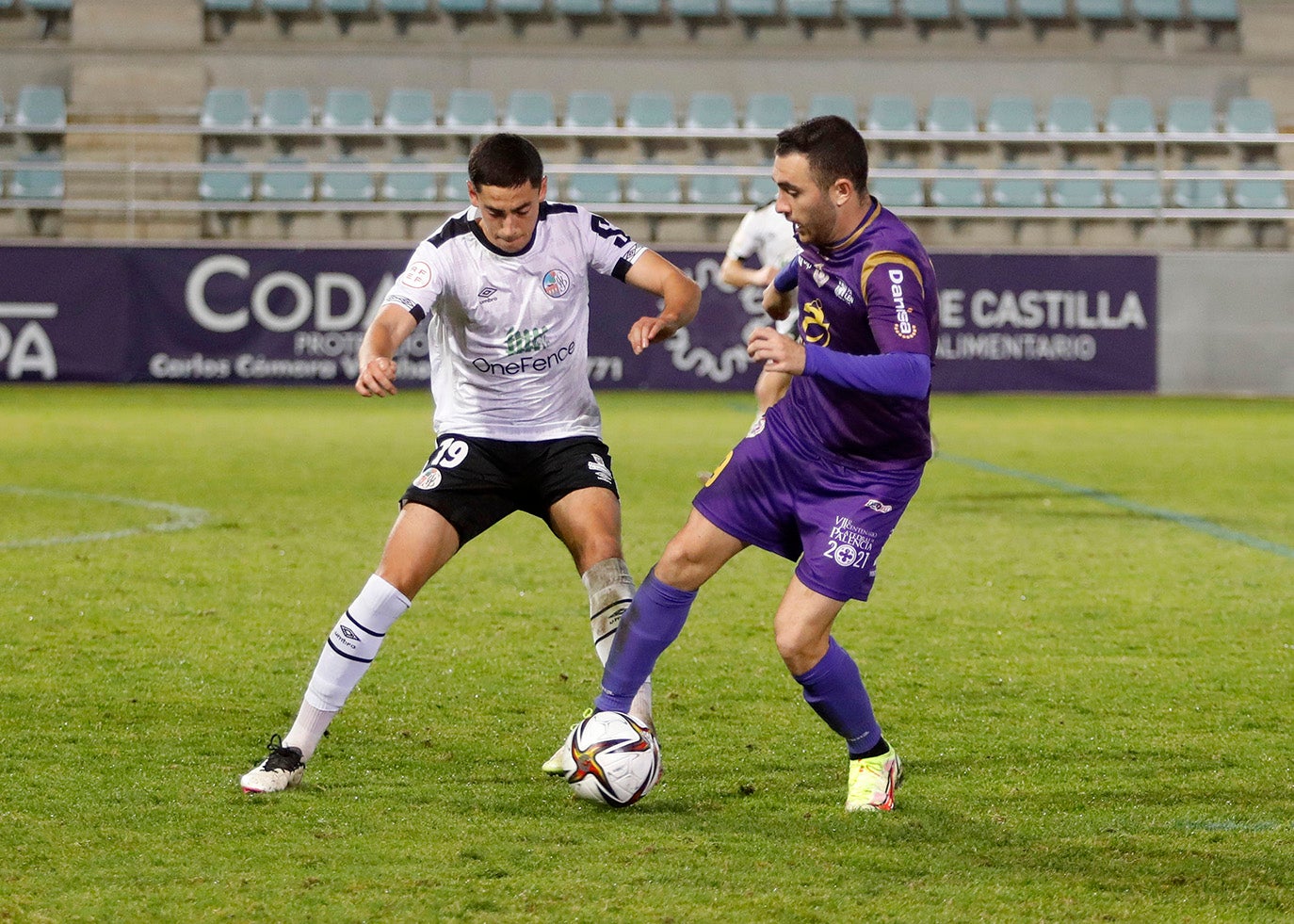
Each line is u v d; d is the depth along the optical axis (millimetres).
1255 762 13914
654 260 13742
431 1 78062
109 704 15680
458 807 12164
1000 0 79438
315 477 36656
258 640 19000
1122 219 72812
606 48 77375
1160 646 19203
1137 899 10188
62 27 75938
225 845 11086
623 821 11844
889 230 11602
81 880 10305
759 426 12469
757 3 78812
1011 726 15250
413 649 18531
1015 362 67875
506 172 12531
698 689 16641
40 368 64812
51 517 29453
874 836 11500
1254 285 68375
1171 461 42281
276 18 77125
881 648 18984
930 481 37406
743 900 10055
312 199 71312
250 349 65562
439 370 13883
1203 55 78812
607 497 13680
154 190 70812
